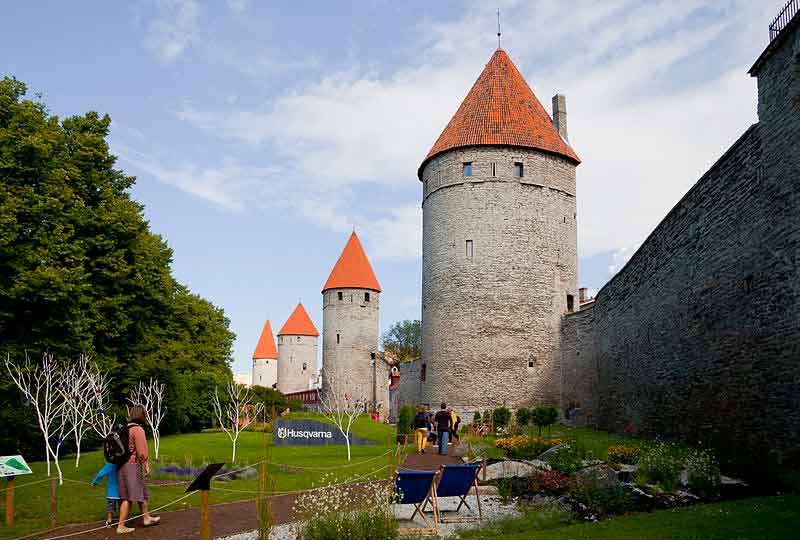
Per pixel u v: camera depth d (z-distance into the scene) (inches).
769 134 526.0
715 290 626.5
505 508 422.9
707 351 644.7
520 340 1240.8
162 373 1167.0
